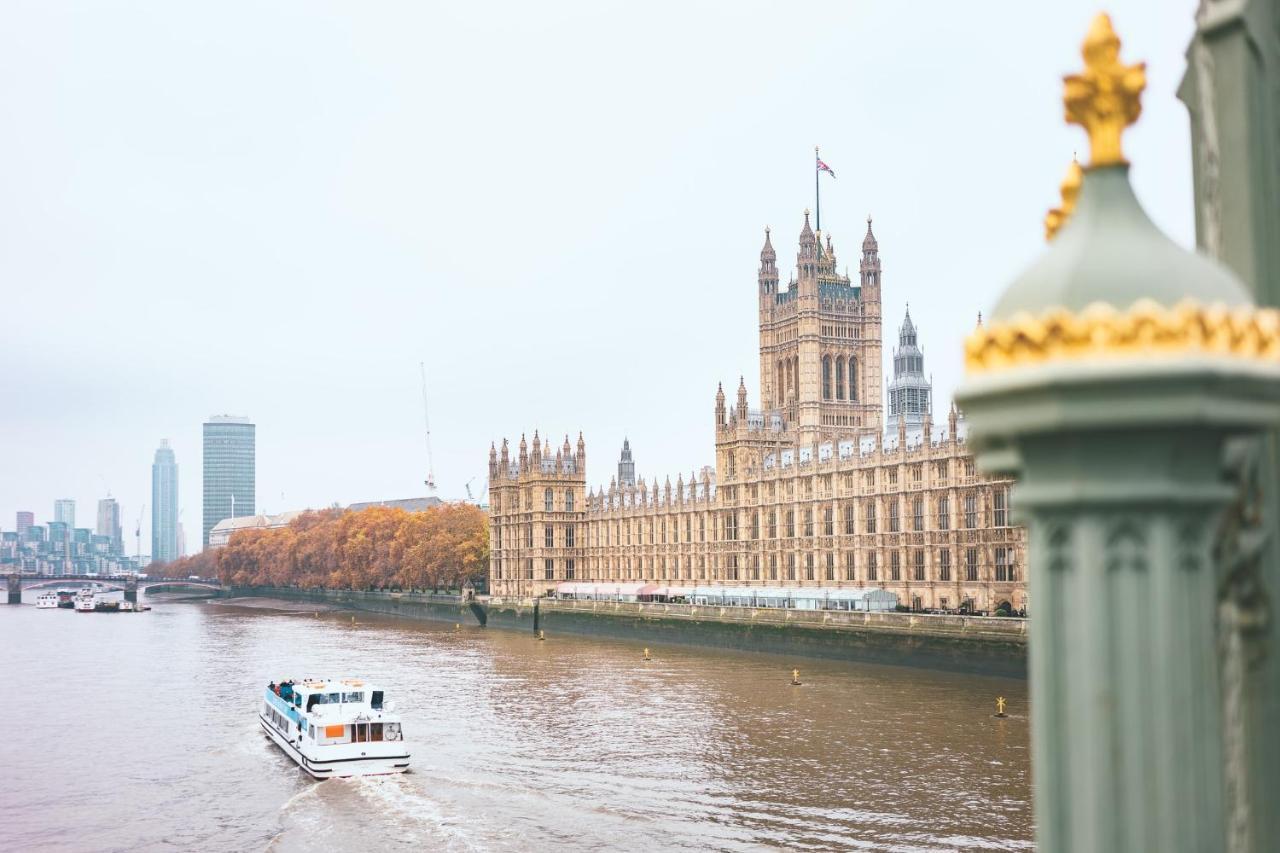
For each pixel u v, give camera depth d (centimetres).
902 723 9350
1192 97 688
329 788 7712
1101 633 551
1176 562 547
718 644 17362
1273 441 615
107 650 19025
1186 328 517
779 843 6012
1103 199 603
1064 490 559
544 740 9162
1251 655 608
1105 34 602
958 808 6544
